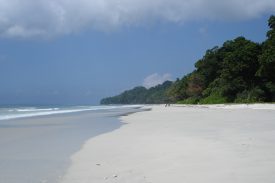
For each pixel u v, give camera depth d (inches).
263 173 299.4
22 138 679.1
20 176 346.0
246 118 1045.8
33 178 336.8
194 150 442.6
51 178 335.0
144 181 303.6
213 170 323.9
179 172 327.6
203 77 3969.0
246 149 422.9
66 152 494.6
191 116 1295.5
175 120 1086.4
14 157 459.2
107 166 378.6
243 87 2933.1
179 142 528.4
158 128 809.5
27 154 482.9
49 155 471.2
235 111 1635.1
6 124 1070.4
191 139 556.7
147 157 417.7
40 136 714.2
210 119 1063.6
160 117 1306.6
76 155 464.8
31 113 2006.6
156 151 456.8
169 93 5511.8
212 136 584.7
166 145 503.8
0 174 355.9
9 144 590.6
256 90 2706.7
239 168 323.6
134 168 359.6
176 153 429.7
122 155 444.1
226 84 3043.8
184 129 748.0
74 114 1831.9
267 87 2687.0
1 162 422.9
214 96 3282.5
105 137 663.8
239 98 2822.3
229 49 3875.5
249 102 2623.0
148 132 722.2
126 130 796.6
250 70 2928.2
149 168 354.6
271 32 2701.8
